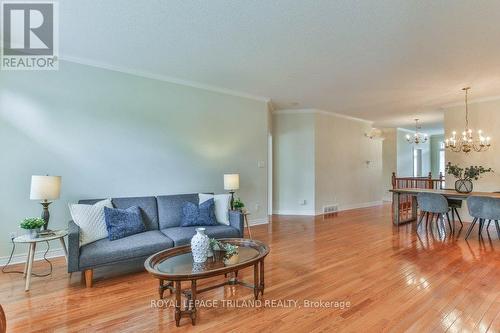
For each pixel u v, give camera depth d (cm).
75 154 359
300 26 278
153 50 337
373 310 221
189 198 401
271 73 415
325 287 264
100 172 376
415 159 1106
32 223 269
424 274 292
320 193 686
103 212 311
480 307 224
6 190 322
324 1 236
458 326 199
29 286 261
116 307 229
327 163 705
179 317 204
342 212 706
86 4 243
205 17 263
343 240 432
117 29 287
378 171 855
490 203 411
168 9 250
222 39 308
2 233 321
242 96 525
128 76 399
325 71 405
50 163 344
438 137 1165
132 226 319
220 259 244
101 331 196
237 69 399
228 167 504
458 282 272
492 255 353
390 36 297
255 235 464
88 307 229
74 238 259
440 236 454
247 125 533
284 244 410
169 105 436
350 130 767
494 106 541
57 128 348
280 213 685
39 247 341
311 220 599
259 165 551
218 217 386
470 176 471
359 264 324
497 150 536
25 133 331
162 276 201
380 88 488
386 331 194
